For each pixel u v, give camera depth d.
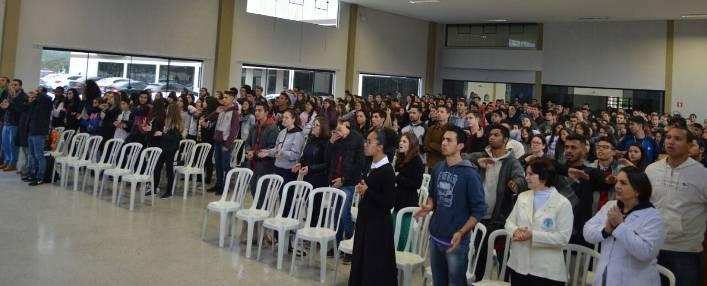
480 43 15.50
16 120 7.12
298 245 4.42
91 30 8.91
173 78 10.27
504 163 3.49
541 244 2.64
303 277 3.85
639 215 2.22
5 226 4.60
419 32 15.46
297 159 4.79
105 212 5.34
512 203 3.49
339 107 8.16
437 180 3.02
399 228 3.56
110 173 5.74
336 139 4.35
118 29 9.23
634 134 6.14
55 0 8.48
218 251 4.35
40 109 6.46
